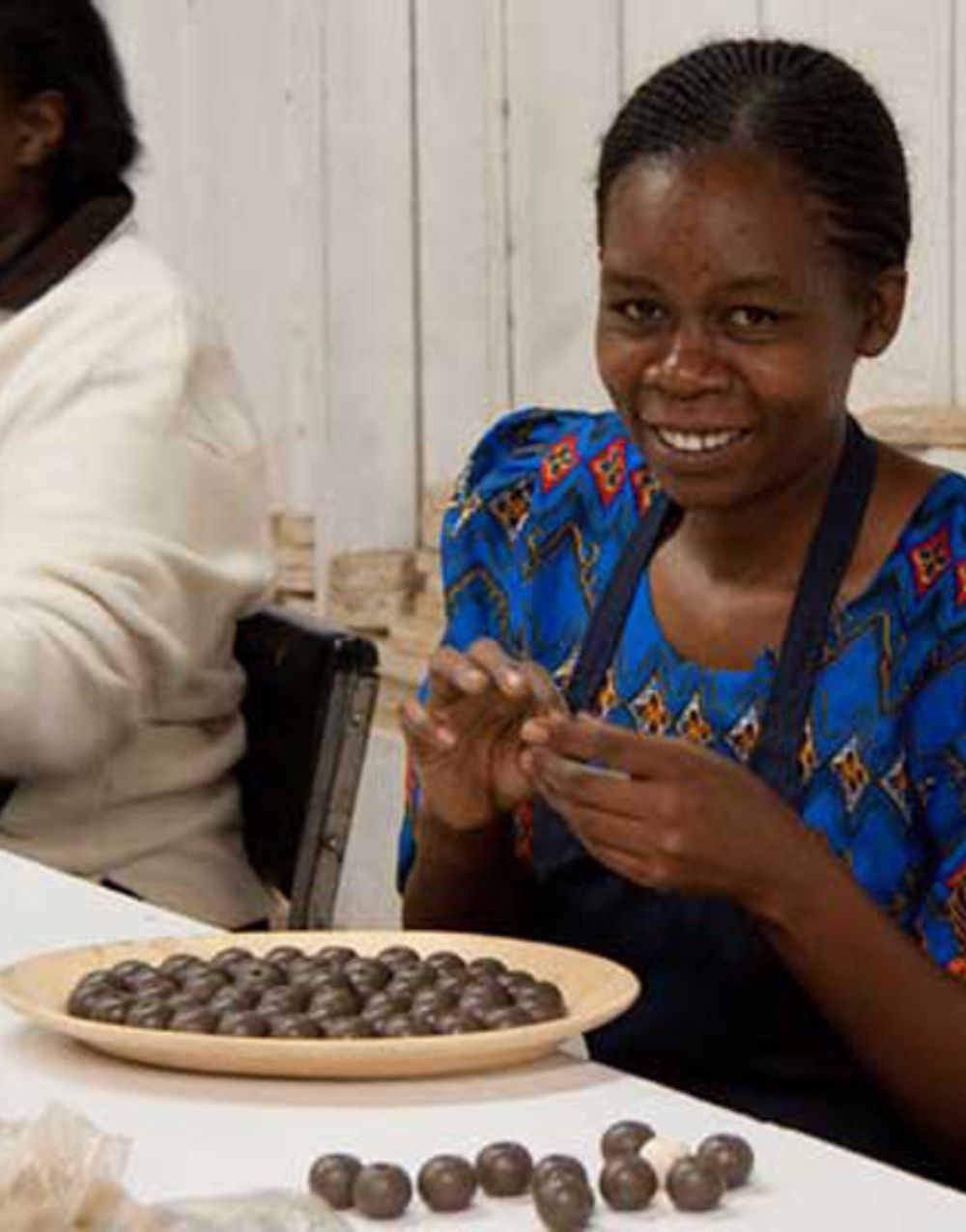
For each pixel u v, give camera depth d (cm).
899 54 372
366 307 491
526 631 230
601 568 228
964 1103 199
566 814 196
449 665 206
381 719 482
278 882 304
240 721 323
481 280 475
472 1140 167
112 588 308
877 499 215
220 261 544
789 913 195
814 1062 214
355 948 206
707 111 199
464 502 239
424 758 215
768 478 203
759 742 212
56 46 328
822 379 200
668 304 198
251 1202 146
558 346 452
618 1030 218
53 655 304
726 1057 216
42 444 315
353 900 494
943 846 211
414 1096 176
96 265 326
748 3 403
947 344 370
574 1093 177
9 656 302
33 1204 139
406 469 492
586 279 443
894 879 212
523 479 237
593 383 443
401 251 488
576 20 442
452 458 484
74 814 316
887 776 211
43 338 321
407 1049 175
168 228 562
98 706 308
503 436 242
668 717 218
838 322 201
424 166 480
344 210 491
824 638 213
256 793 314
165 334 321
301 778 294
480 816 215
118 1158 143
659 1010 216
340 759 288
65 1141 142
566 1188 150
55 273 325
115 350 318
